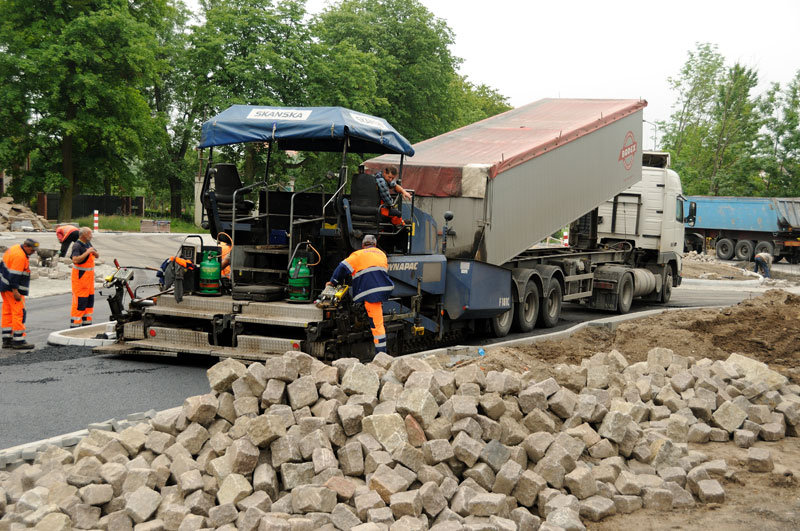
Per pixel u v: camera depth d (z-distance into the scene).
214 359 10.41
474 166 12.03
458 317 11.82
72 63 37.78
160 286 10.97
